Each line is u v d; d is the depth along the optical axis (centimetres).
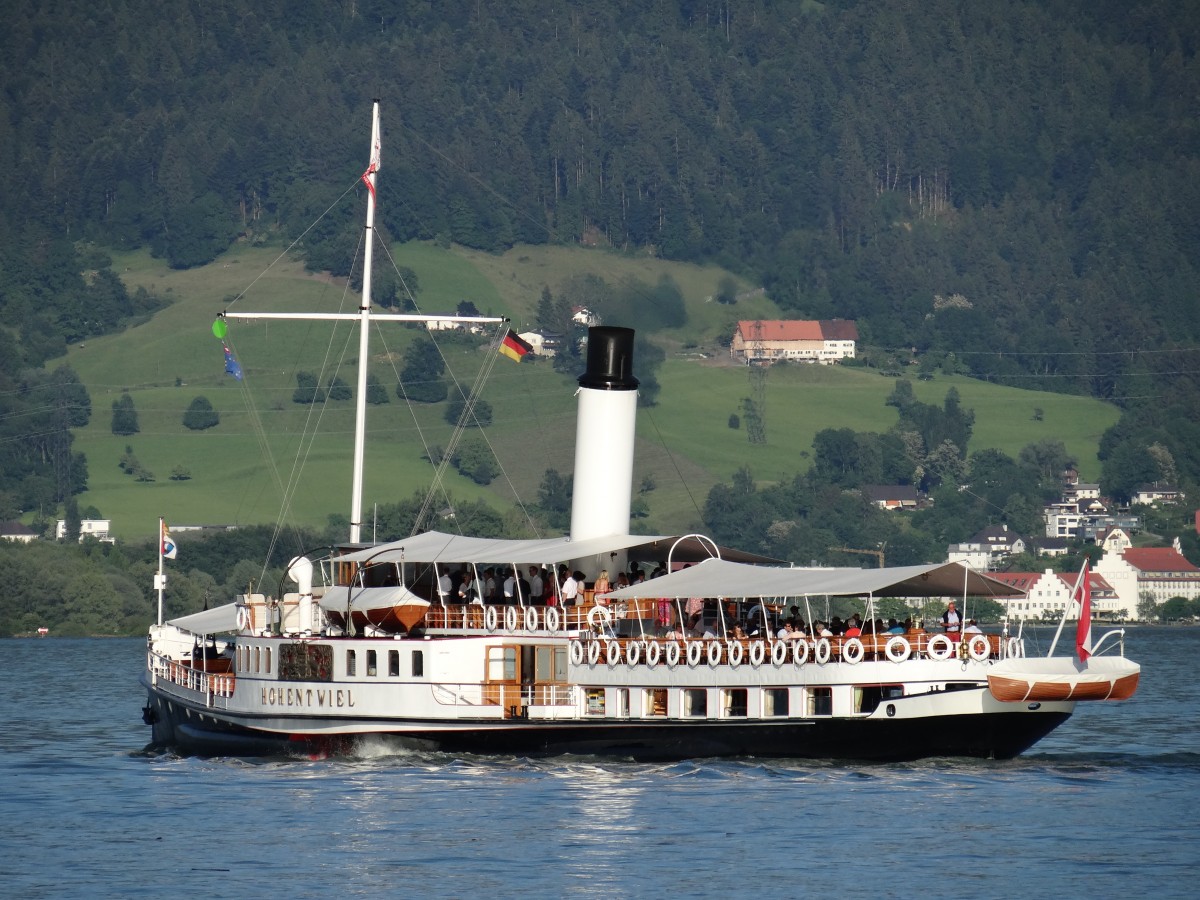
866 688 18725
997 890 13938
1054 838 15862
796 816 16750
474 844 15712
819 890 13962
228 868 14938
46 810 18162
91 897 13962
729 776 18875
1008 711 18225
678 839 15788
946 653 18412
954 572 18800
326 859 15212
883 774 19012
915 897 13738
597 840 15775
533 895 13862
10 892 14175
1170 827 16350
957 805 17325
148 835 16475
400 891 14025
